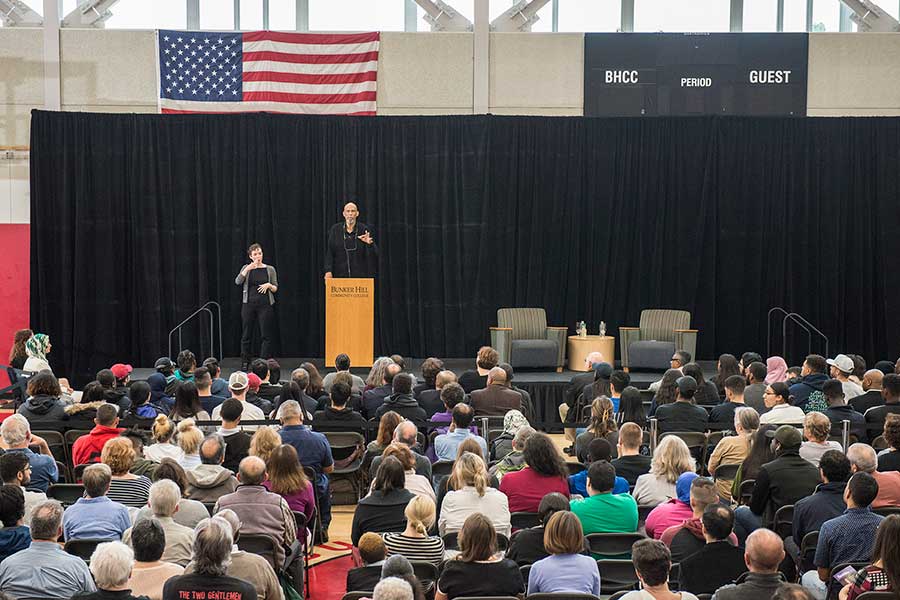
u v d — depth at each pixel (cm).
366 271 1406
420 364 1566
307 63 1535
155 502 506
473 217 1546
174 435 776
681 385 827
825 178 1539
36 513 458
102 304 1520
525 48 1553
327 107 1539
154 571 435
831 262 1545
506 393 898
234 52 1526
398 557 421
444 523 574
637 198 1554
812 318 1559
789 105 1516
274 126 1534
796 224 1550
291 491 620
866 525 496
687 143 1536
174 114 1520
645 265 1566
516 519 600
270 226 1551
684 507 561
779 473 613
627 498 567
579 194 1550
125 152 1517
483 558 459
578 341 1455
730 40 1513
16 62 1520
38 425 835
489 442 873
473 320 1555
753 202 1545
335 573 712
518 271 1561
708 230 1552
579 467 752
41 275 1502
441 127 1541
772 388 813
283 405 740
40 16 1537
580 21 1590
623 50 1523
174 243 1534
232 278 1546
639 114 1526
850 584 439
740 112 1519
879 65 1543
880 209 1534
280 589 469
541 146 1549
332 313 1320
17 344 1196
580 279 1573
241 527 541
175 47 1518
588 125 1543
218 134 1527
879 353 1559
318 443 736
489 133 1536
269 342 1410
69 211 1506
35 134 1489
